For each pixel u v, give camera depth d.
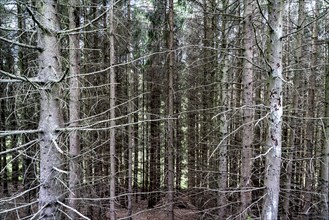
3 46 6.48
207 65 11.73
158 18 11.13
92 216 9.61
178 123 14.74
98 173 10.25
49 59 3.06
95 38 10.10
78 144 6.56
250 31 6.62
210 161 12.49
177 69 12.97
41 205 3.00
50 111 3.06
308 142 9.11
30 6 3.13
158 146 15.84
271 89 3.90
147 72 14.08
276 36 3.83
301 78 10.08
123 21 10.46
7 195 9.09
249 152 6.79
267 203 3.93
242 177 6.77
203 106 12.79
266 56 4.08
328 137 6.28
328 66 6.39
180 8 10.94
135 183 16.80
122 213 14.08
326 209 6.21
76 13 7.34
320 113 10.30
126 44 10.75
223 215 8.77
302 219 8.57
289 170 8.45
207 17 9.95
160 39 11.70
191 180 14.38
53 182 3.04
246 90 6.82
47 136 3.04
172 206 10.88
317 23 8.81
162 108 15.19
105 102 10.57
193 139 15.34
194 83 13.13
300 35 8.51
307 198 8.23
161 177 17.06
